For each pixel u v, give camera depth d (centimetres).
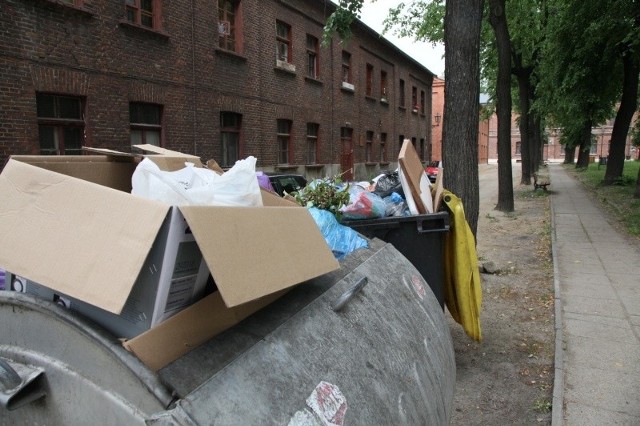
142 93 1210
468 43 615
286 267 160
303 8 1977
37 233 142
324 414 143
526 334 514
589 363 440
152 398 118
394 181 474
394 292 243
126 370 122
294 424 132
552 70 1828
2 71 902
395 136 3189
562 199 1758
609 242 980
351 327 185
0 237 146
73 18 1022
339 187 415
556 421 348
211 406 119
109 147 1120
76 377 130
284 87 1884
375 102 2838
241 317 153
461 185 632
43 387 135
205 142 1457
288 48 1927
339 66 2350
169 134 1309
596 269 774
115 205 136
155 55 1247
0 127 903
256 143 1717
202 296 154
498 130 1445
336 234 295
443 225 394
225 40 1557
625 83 1942
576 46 1641
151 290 134
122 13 1137
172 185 160
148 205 133
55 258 135
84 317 134
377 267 255
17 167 156
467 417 364
